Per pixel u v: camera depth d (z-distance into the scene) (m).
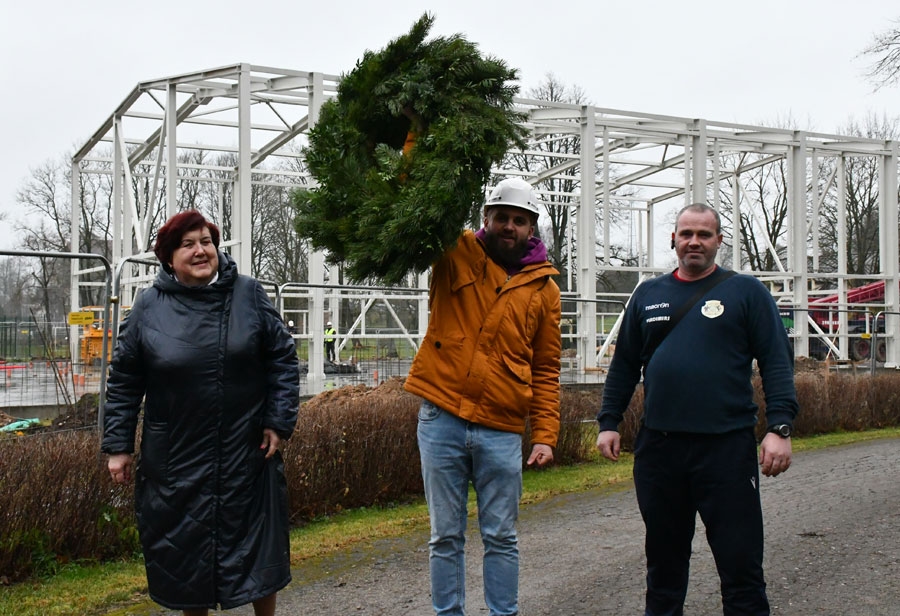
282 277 35.81
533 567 5.47
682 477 4.00
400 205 3.70
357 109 4.15
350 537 6.29
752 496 3.88
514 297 3.94
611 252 35.28
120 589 5.02
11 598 4.87
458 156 3.77
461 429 3.88
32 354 8.88
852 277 23.33
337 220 3.96
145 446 3.65
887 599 4.73
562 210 34.16
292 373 3.81
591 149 19.23
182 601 3.58
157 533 3.61
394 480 7.66
